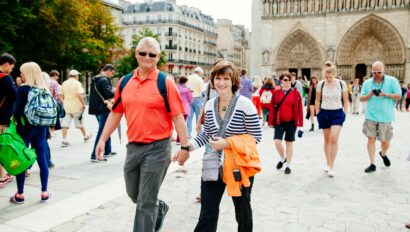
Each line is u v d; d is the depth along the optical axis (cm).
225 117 470
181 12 9406
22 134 718
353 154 1248
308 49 5453
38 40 3228
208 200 467
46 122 720
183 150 505
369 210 707
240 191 456
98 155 535
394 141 1532
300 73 5525
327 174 977
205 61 10612
